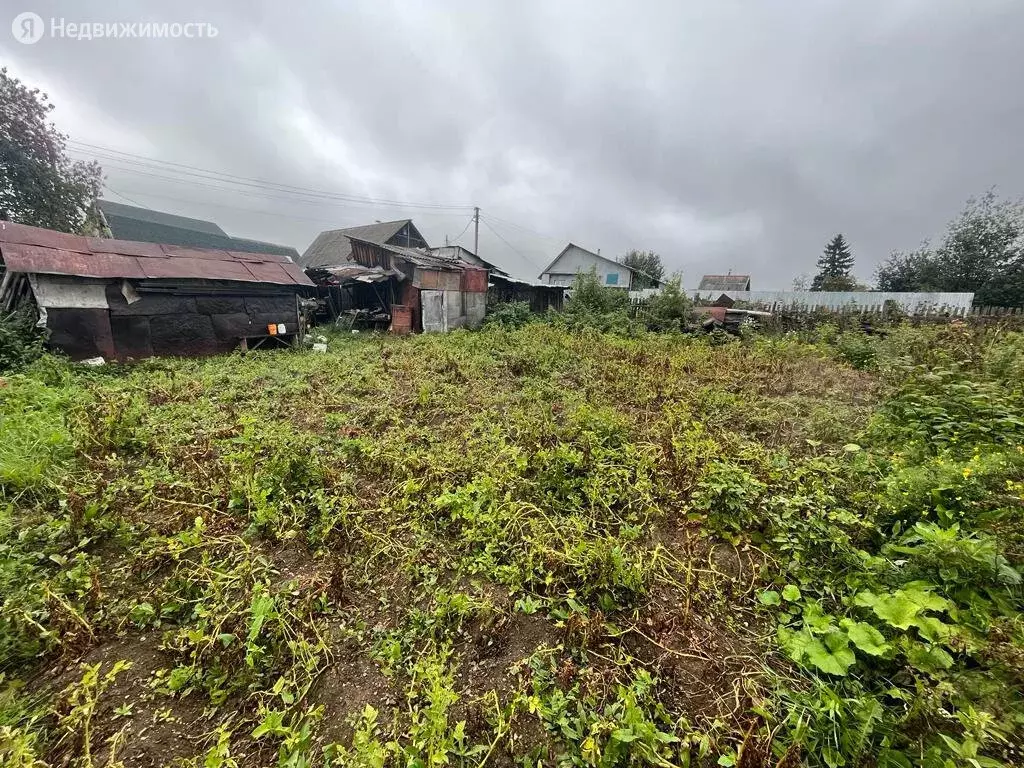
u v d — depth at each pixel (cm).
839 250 5053
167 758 163
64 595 228
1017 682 153
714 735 167
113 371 761
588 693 182
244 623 211
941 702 152
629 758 158
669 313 1337
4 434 382
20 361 675
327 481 341
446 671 197
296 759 148
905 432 379
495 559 264
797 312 1227
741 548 273
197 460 372
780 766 147
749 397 562
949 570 197
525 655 207
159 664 201
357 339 1270
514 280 1838
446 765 158
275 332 1076
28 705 176
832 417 435
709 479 320
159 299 895
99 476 332
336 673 198
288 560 271
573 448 387
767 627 218
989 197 2173
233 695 187
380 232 2541
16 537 271
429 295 1445
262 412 525
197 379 680
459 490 316
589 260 2980
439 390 620
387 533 286
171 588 236
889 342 786
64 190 1691
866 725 152
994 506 231
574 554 250
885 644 180
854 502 281
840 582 228
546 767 160
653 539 288
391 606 238
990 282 2102
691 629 218
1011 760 136
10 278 815
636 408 550
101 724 172
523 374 737
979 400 380
